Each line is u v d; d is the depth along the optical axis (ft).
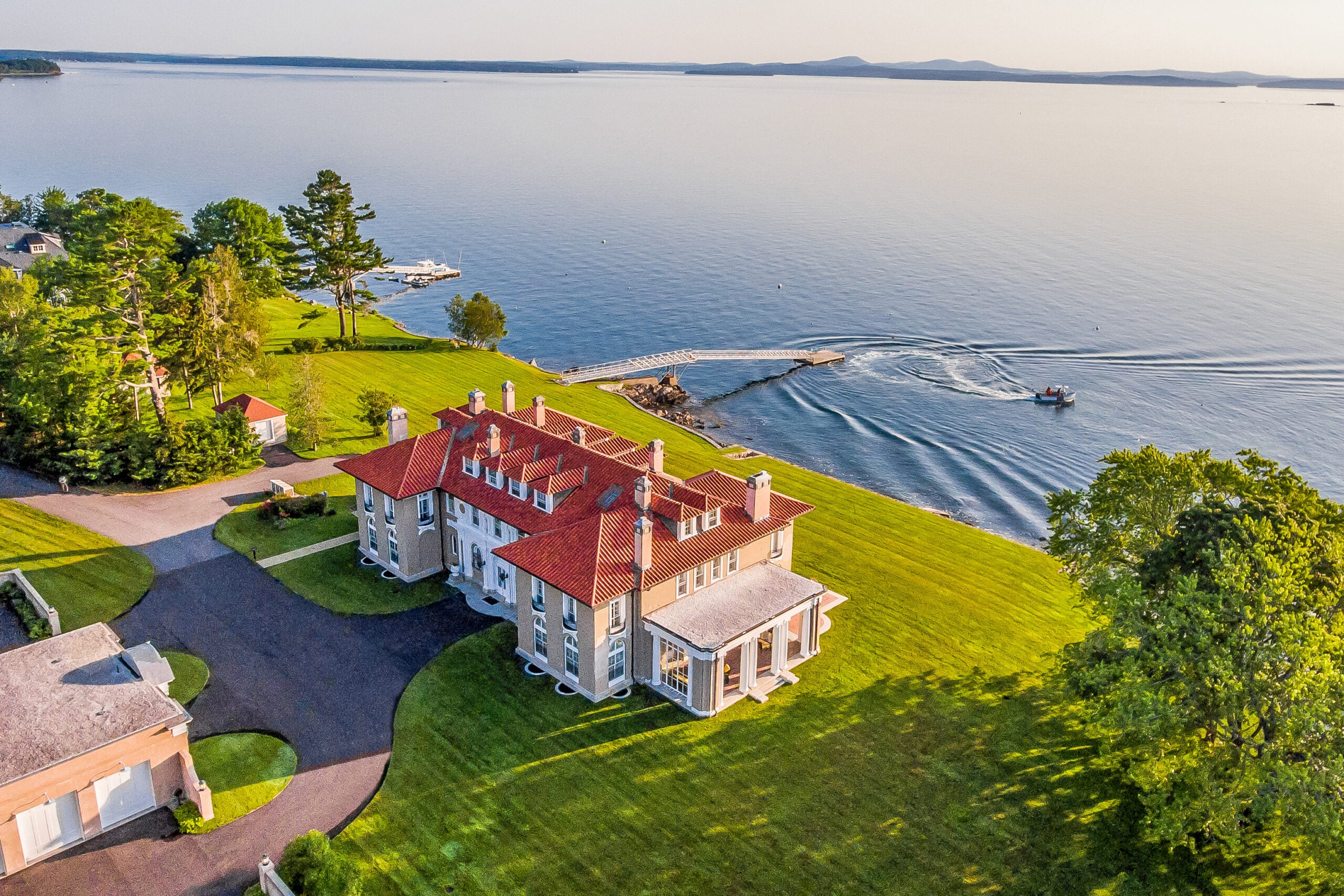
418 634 180.86
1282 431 352.28
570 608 161.27
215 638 176.65
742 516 182.91
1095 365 429.79
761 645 182.50
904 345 463.42
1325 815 111.14
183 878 124.16
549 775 144.97
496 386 348.38
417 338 408.87
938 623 193.16
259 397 307.37
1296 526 134.31
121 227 235.40
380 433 285.64
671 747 151.84
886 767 148.56
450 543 201.87
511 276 611.06
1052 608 201.87
